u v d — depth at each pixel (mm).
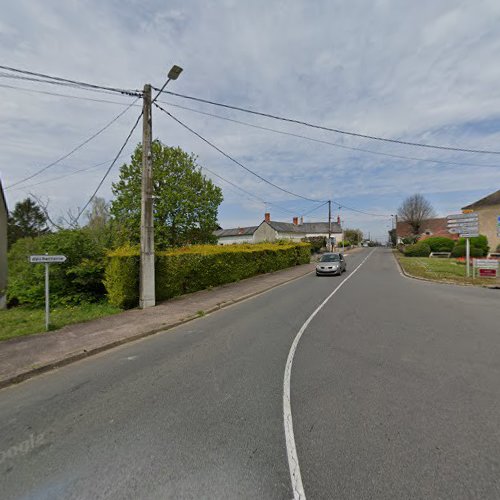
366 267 25031
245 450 2867
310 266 27484
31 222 45625
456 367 4691
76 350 5879
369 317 8094
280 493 2340
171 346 6238
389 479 2445
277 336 6633
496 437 2963
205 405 3754
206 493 2357
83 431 3295
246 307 10172
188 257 12609
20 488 2490
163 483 2480
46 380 4789
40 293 10648
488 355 5172
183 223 27266
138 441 3072
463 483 2389
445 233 46625
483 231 35688
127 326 7617
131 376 4758
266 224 65938
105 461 2787
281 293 12961
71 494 2408
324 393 3959
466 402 3639
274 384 4281
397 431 3094
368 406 3600
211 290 13609
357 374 4523
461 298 10828
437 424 3197
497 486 2357
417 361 4965
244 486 2418
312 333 6754
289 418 3395
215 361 5258
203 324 8047
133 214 24422
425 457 2693
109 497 2359
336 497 2285
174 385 4359
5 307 11086
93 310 9602
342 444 2910
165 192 25656
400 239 68000
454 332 6570
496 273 15750
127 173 25156
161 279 11141
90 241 11461
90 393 4223
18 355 5621
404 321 7582
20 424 3492
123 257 9633
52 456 2889
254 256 19328
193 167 28562
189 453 2854
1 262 11922
